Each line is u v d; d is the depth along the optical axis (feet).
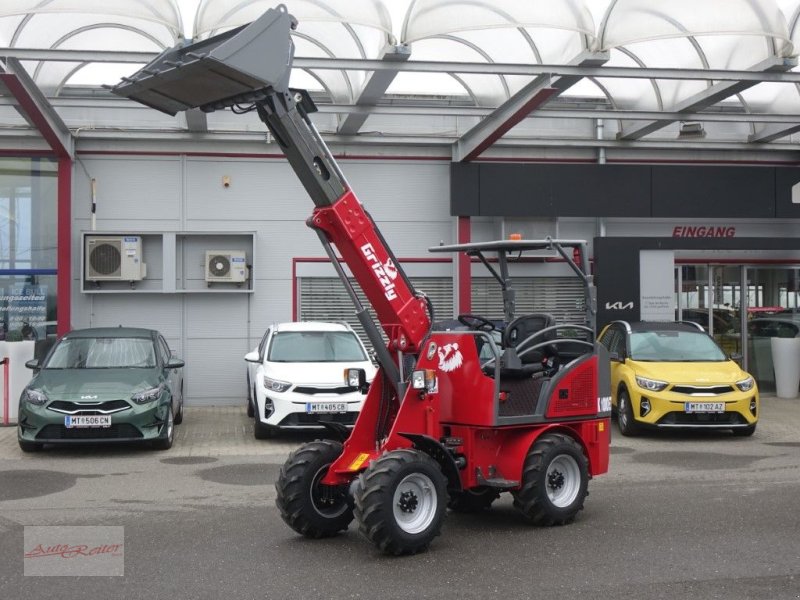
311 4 39.14
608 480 33.55
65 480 33.68
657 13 40.22
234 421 50.52
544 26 39.52
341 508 25.31
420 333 24.94
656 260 57.11
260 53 22.04
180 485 32.73
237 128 57.21
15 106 46.09
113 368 42.68
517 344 27.61
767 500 29.78
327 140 57.82
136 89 22.56
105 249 55.52
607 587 20.40
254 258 57.00
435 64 42.98
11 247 55.16
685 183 60.34
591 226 61.05
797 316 62.54
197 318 57.41
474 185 58.29
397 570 21.86
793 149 62.03
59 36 41.11
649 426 44.42
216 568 22.06
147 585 20.67
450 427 26.05
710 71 44.50
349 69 42.83
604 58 41.70
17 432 42.55
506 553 23.44
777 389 60.75
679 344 48.16
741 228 62.75
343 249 24.44
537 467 25.98
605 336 51.90
